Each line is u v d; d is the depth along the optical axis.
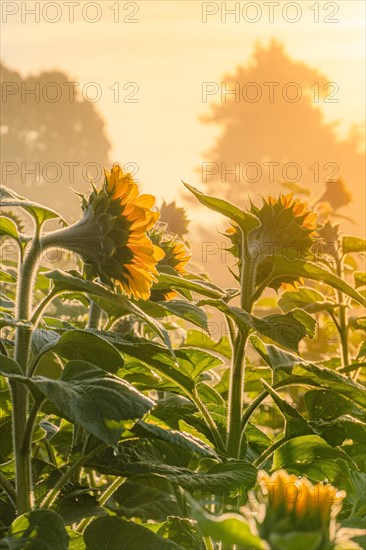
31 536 2.40
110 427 2.29
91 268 2.65
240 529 1.78
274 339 2.88
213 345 4.48
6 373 2.36
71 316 4.56
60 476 2.99
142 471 2.71
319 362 4.98
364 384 5.38
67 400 2.31
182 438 2.74
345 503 3.19
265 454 3.21
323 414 3.35
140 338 3.06
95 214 2.66
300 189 6.07
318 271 3.16
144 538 2.65
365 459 3.49
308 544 1.68
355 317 4.92
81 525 3.08
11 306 3.04
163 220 4.74
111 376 2.46
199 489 2.68
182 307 3.16
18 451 2.54
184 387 3.15
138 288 2.67
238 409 3.16
